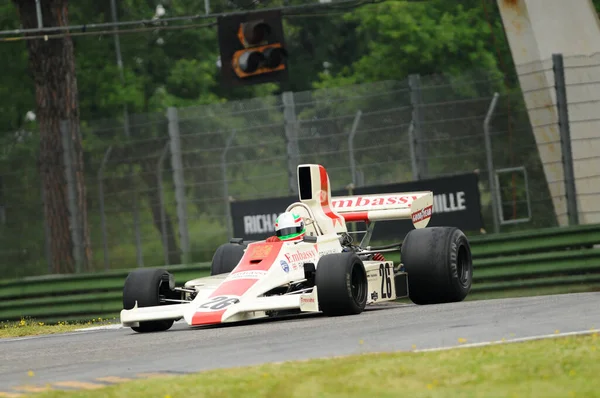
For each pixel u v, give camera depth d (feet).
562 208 203.82
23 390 77.71
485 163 219.61
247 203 215.51
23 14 276.62
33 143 263.49
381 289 133.28
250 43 199.82
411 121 210.38
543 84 205.98
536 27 208.44
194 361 87.86
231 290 119.55
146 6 434.71
